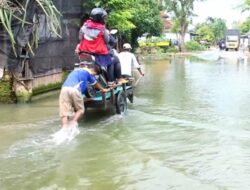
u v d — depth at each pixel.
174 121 9.88
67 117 8.66
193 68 26.03
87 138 8.34
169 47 57.97
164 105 12.03
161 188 5.87
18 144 7.88
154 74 21.64
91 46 9.66
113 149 7.61
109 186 5.95
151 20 34.44
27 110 11.02
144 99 13.07
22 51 11.83
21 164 6.80
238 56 44.75
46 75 13.80
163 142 8.12
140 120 9.98
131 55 11.91
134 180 6.16
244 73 22.09
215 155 7.32
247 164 6.86
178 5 64.31
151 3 37.03
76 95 8.58
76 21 15.70
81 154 7.32
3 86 11.83
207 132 8.88
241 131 8.98
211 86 16.30
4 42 11.45
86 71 8.91
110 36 10.08
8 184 5.98
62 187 5.90
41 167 6.67
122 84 10.74
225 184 6.02
